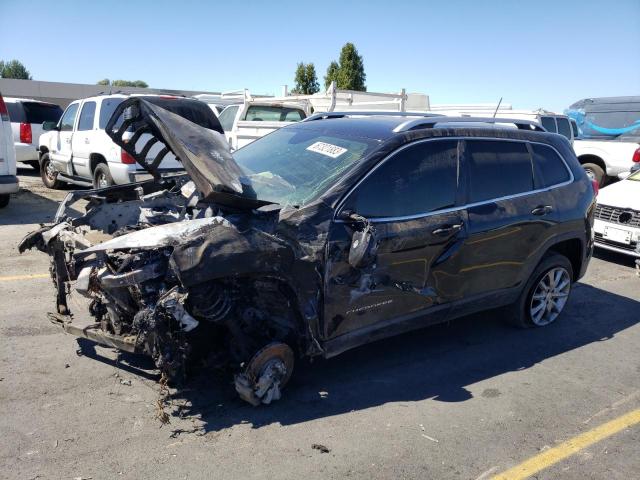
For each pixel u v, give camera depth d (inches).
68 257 154.6
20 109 585.3
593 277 304.0
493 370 181.8
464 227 173.0
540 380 176.7
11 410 137.8
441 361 185.8
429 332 210.7
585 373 183.9
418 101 649.6
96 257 134.9
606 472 131.6
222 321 133.8
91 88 1610.5
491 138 189.5
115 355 169.5
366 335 157.4
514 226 188.7
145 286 125.6
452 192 173.3
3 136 353.4
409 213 161.2
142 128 172.6
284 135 195.9
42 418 135.3
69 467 118.6
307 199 149.3
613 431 149.4
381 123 181.6
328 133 180.2
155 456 124.3
